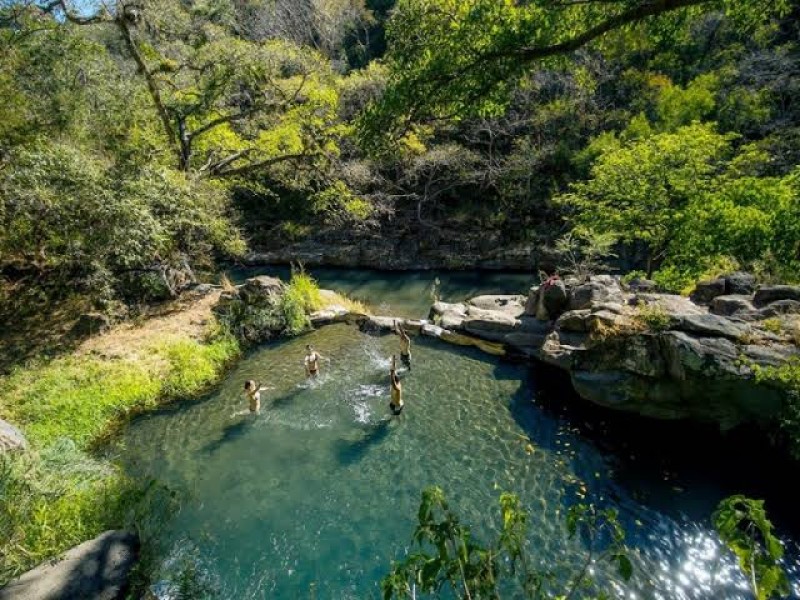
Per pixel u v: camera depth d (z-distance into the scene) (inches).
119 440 443.5
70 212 556.1
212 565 312.8
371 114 271.1
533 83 1050.7
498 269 1098.1
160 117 770.2
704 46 1095.0
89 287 674.8
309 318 700.0
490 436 439.8
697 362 380.5
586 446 418.0
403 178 1152.2
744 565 83.1
